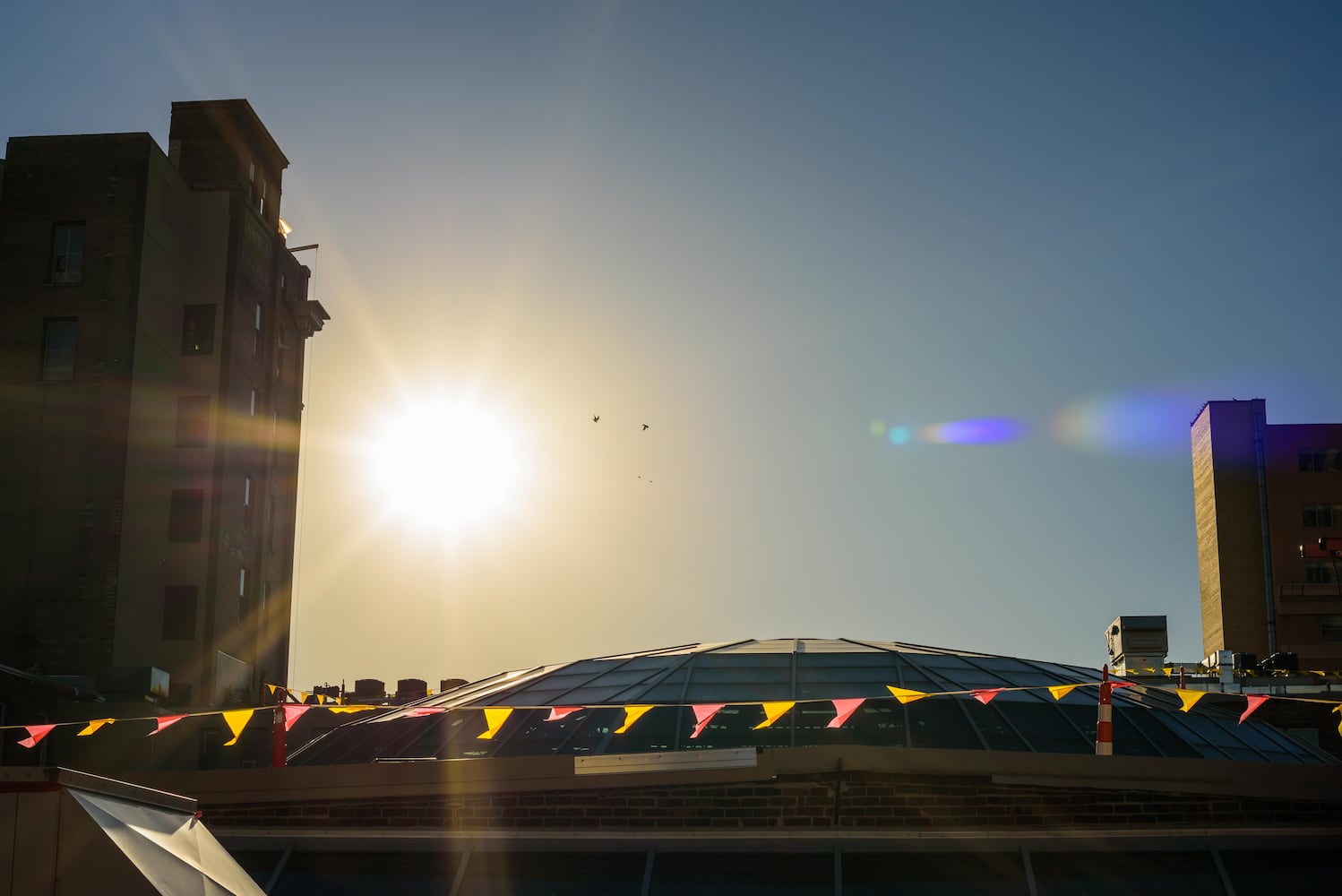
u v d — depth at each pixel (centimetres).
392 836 2133
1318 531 7988
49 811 1106
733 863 2050
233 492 5309
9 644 4741
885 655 2722
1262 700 2105
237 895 1215
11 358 5009
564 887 2053
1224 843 2070
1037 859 2044
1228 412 8219
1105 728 2183
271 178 5975
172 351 5288
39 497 4878
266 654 5653
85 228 5131
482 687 2950
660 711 2442
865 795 2091
